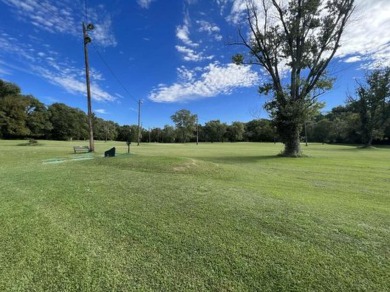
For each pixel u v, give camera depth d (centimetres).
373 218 503
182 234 411
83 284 284
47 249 357
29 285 281
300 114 2009
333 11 1998
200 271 311
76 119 8312
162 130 10000
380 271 314
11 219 467
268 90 2183
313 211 536
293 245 378
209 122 10256
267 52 2136
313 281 294
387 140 5922
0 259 330
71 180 821
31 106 6869
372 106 4484
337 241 394
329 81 2042
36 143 3875
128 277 298
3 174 928
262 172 1148
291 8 2041
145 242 383
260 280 296
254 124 9819
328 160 1739
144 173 962
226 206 557
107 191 681
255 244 380
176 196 636
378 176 1056
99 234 409
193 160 1218
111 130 9531
